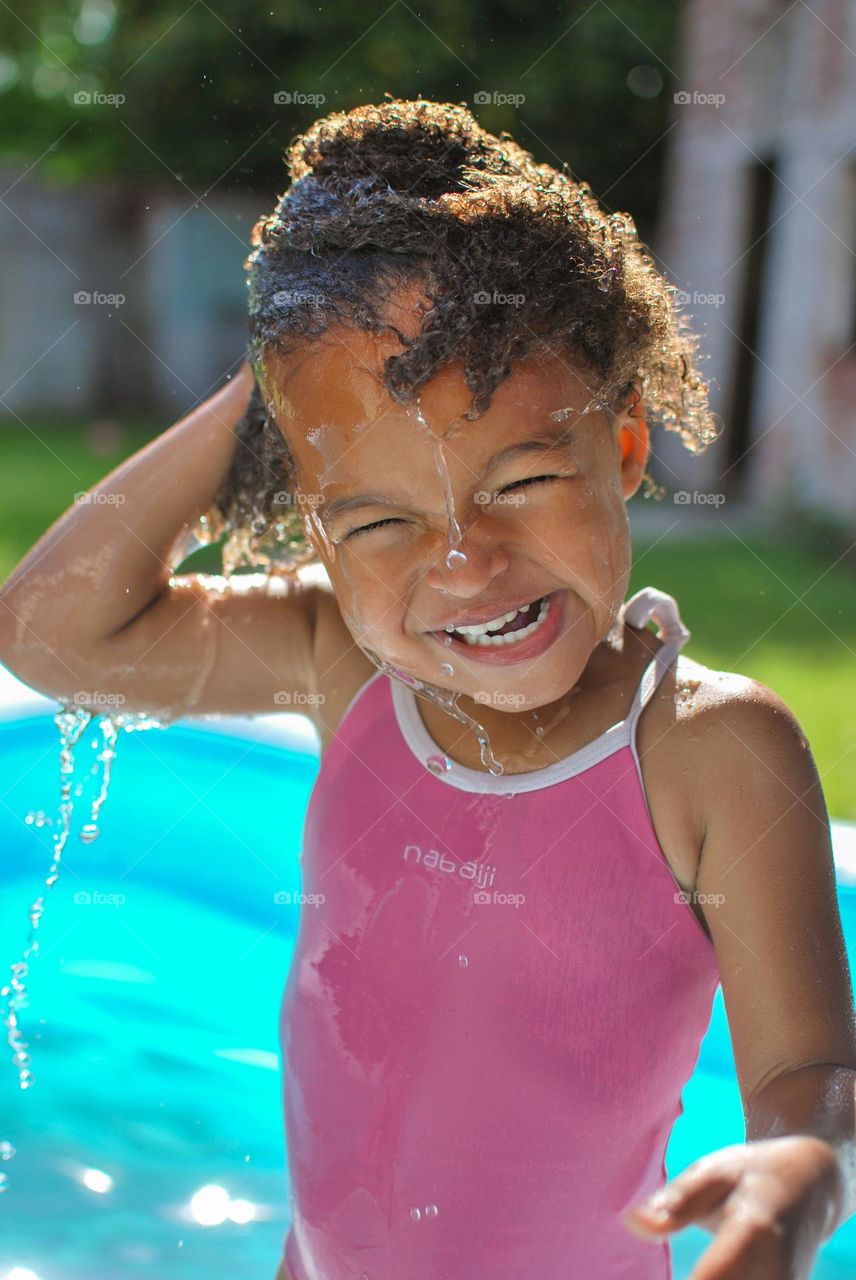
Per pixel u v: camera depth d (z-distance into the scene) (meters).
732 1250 0.88
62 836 1.74
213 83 9.21
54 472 7.67
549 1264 1.34
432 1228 1.34
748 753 1.25
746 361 7.51
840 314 6.59
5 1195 1.93
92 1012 2.45
